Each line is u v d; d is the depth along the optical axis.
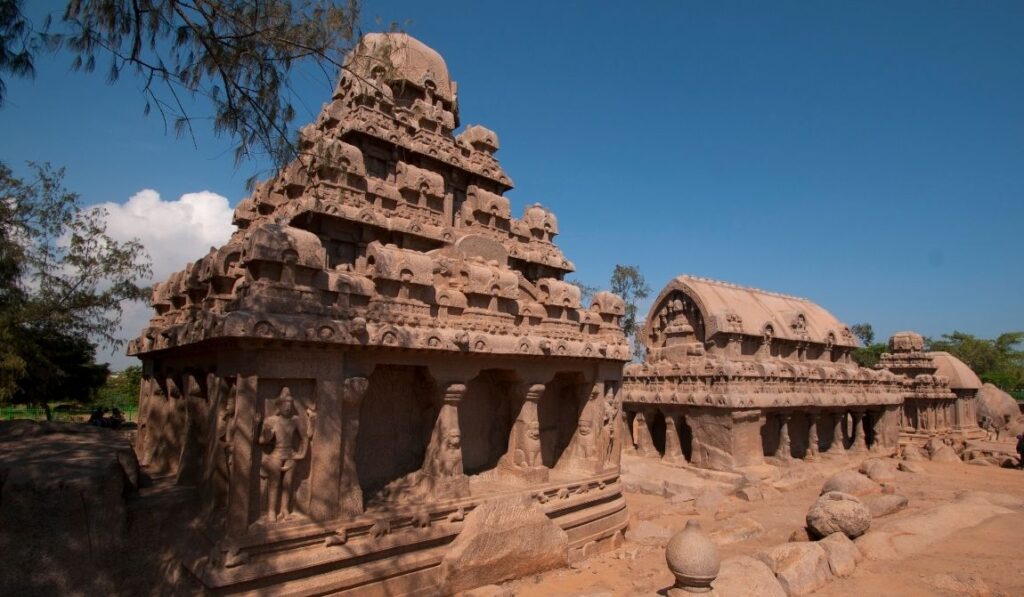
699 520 19.50
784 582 11.33
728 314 27.80
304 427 10.33
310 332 10.02
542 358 14.66
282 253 10.17
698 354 27.36
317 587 9.90
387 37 12.31
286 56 10.65
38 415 45.16
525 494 13.55
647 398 27.69
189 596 9.44
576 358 15.45
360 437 12.73
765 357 29.36
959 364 44.41
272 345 9.83
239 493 9.48
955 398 42.53
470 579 11.89
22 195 25.75
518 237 20.62
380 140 17.25
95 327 29.16
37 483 9.40
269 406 10.05
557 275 21.75
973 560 12.94
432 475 12.62
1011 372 75.81
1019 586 11.38
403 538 11.30
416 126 18.61
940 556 13.34
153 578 10.16
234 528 9.39
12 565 9.08
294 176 15.73
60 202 26.95
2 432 12.72
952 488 23.02
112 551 9.86
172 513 10.79
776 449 28.88
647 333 32.28
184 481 12.11
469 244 14.73
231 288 11.95
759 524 17.61
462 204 19.80
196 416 12.38
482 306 13.55
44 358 26.67
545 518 13.59
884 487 20.69
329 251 15.04
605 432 16.50
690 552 9.81
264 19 10.38
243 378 9.68
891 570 12.61
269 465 9.89
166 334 12.91
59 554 9.38
